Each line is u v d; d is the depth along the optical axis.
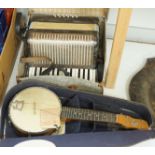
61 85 0.83
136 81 0.89
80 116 0.75
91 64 0.88
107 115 0.77
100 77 0.88
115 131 0.70
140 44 0.99
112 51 0.76
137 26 0.96
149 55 0.96
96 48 0.84
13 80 0.90
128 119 0.78
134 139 0.70
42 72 0.87
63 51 0.86
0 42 0.82
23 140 0.68
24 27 0.91
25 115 0.74
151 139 0.71
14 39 0.91
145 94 0.86
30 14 0.90
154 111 0.84
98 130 0.78
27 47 0.87
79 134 0.67
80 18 0.89
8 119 0.75
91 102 0.80
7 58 0.86
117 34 0.72
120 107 0.81
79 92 0.79
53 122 0.73
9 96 0.78
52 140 0.68
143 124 0.78
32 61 0.87
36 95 0.77
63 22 0.87
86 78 0.87
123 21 0.69
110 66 0.81
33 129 0.72
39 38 0.83
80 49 0.85
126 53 0.96
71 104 0.78
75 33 0.84
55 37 0.83
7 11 0.86
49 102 0.76
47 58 0.87
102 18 0.90
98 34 0.85
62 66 0.89
